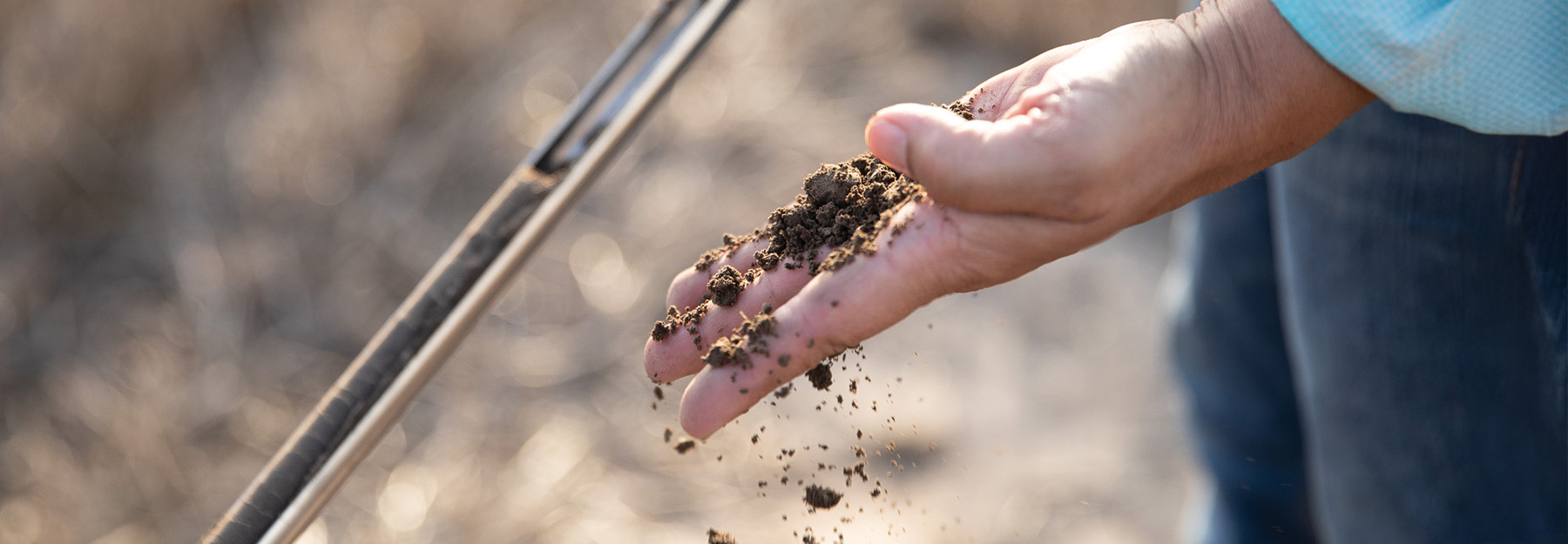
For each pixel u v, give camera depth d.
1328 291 0.92
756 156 2.05
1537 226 0.83
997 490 1.41
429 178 1.93
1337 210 0.90
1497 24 0.75
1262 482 1.17
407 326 0.83
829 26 2.38
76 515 1.39
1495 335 0.87
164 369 1.59
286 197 1.83
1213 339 1.13
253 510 0.81
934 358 1.63
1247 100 0.78
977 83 2.25
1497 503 0.91
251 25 2.13
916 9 2.41
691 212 1.92
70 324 1.64
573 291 1.77
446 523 1.40
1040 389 1.58
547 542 1.38
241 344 1.64
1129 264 1.83
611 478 1.46
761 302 0.81
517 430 1.54
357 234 1.82
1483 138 0.83
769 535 1.35
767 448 1.47
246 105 1.98
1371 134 0.86
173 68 1.97
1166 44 0.77
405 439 1.52
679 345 0.82
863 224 0.80
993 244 0.77
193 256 1.75
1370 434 0.93
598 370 1.64
